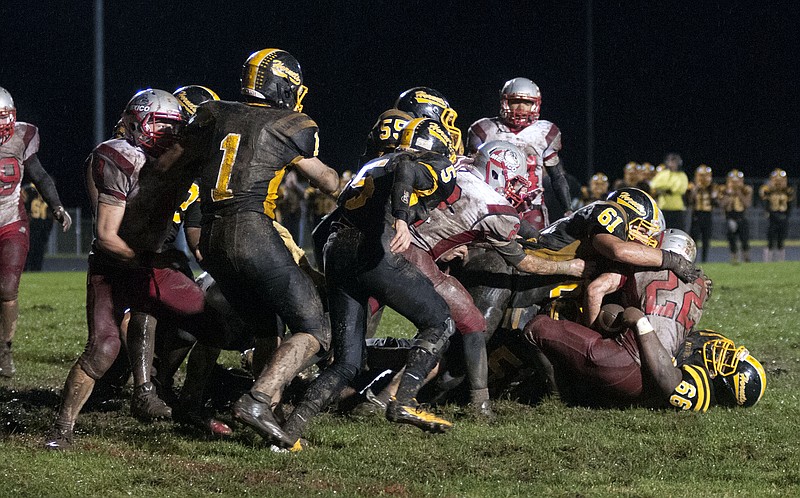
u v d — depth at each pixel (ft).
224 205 33.06
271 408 33.81
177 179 35.04
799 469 32.17
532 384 43.45
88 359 34.47
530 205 55.62
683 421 38.01
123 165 34.68
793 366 53.47
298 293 33.22
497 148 45.27
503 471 31.76
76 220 186.39
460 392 42.29
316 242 40.68
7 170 49.06
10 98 48.24
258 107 33.78
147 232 35.53
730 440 35.55
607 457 33.50
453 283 38.81
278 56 34.30
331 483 30.07
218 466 31.65
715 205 150.71
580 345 40.06
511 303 43.09
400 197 32.73
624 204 41.91
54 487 28.99
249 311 35.78
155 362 43.45
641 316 39.19
